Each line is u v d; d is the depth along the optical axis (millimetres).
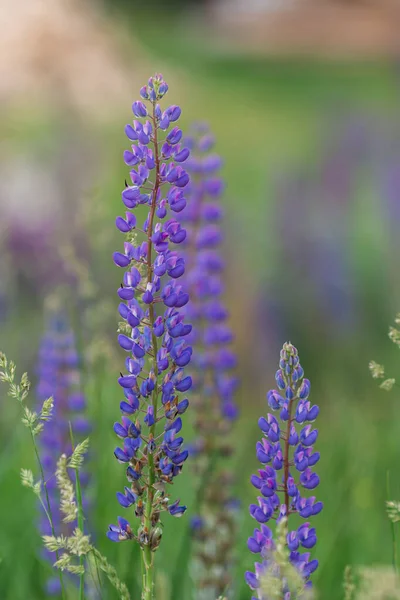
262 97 30531
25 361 9102
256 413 9773
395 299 10922
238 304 10688
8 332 9305
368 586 3256
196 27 45406
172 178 3523
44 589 5832
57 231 10672
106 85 24797
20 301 10195
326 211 12547
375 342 10602
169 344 3564
